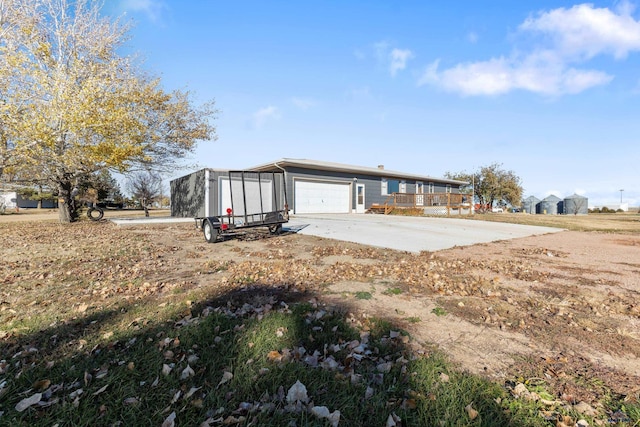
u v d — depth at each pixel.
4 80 11.64
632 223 15.95
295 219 15.88
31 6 13.30
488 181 37.16
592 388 2.12
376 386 2.14
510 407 1.91
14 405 1.99
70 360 2.52
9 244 8.76
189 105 18.30
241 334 2.90
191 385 2.17
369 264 6.03
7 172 13.76
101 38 15.15
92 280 5.05
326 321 3.23
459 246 8.19
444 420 1.80
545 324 3.21
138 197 25.14
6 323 3.29
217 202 17.11
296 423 1.80
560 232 11.91
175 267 6.01
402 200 23.58
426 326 3.13
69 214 17.78
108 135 13.77
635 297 4.06
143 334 2.98
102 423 1.83
